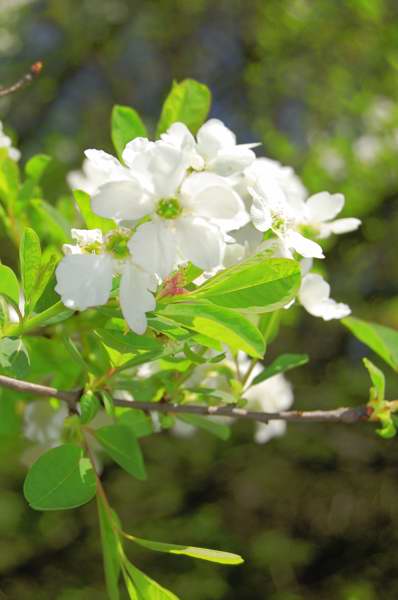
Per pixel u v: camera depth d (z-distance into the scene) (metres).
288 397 0.54
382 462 1.31
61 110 1.59
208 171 0.39
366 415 0.44
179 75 1.65
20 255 0.38
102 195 0.36
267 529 1.32
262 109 1.44
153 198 0.36
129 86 1.65
